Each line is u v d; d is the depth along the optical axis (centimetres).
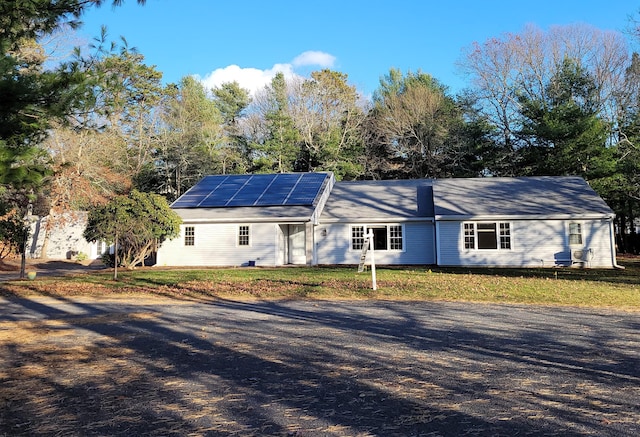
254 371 538
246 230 2277
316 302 1123
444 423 377
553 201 2273
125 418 396
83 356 617
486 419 385
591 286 1329
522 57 3700
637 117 2875
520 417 389
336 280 1522
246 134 4628
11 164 594
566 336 716
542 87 3631
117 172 3472
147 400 442
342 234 2355
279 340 705
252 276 1691
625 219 3494
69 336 749
